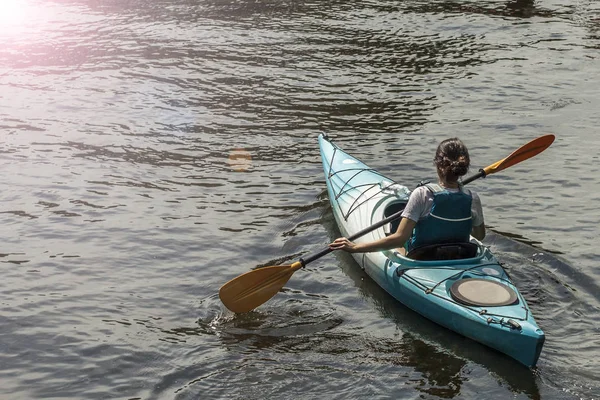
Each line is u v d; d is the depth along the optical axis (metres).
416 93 10.52
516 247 6.43
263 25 13.59
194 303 5.85
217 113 9.85
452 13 14.36
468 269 5.43
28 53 12.20
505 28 13.45
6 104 10.19
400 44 12.60
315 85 10.80
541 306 5.53
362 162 7.91
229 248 6.67
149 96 10.43
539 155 8.53
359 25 13.60
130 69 11.45
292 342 5.25
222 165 8.41
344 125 9.45
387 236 5.79
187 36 12.96
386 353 5.05
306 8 14.69
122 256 6.56
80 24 13.73
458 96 10.40
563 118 9.57
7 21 13.92
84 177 8.12
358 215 6.58
